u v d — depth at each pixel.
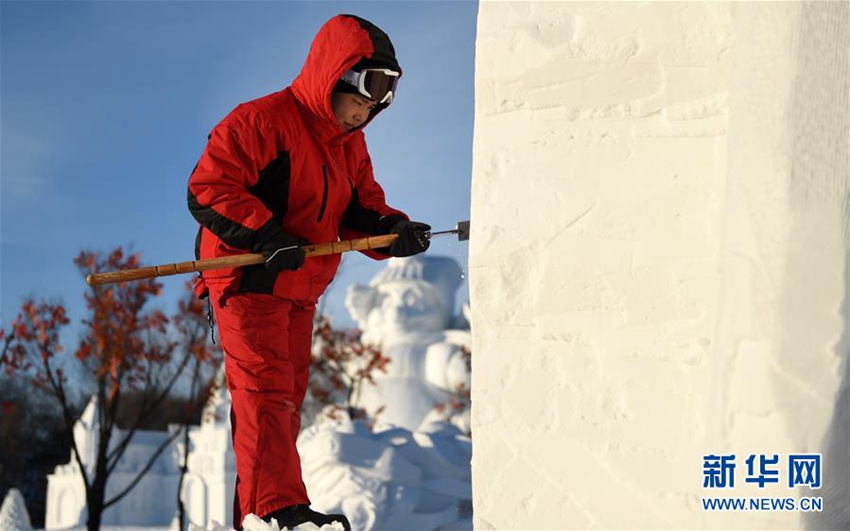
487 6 2.72
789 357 2.15
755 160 2.21
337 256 3.73
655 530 2.43
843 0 2.21
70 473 37.25
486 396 2.62
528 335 2.61
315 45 3.48
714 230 2.48
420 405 34.44
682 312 2.48
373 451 8.63
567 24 2.64
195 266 3.31
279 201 3.50
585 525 2.50
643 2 2.58
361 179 3.92
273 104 3.47
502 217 2.65
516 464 2.58
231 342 3.47
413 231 3.60
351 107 3.54
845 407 2.14
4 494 40.28
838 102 2.19
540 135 2.64
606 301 2.55
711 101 2.51
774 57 2.22
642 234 2.54
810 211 2.17
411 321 37.03
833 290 2.14
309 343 3.72
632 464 2.48
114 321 16.38
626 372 2.51
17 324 15.73
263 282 3.44
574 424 2.54
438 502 8.24
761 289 2.17
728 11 2.50
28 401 39.38
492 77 2.67
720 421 2.21
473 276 2.66
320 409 22.30
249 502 3.36
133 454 37.12
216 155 3.37
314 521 3.30
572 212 2.60
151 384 17.52
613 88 2.59
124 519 36.19
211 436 34.62
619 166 2.57
